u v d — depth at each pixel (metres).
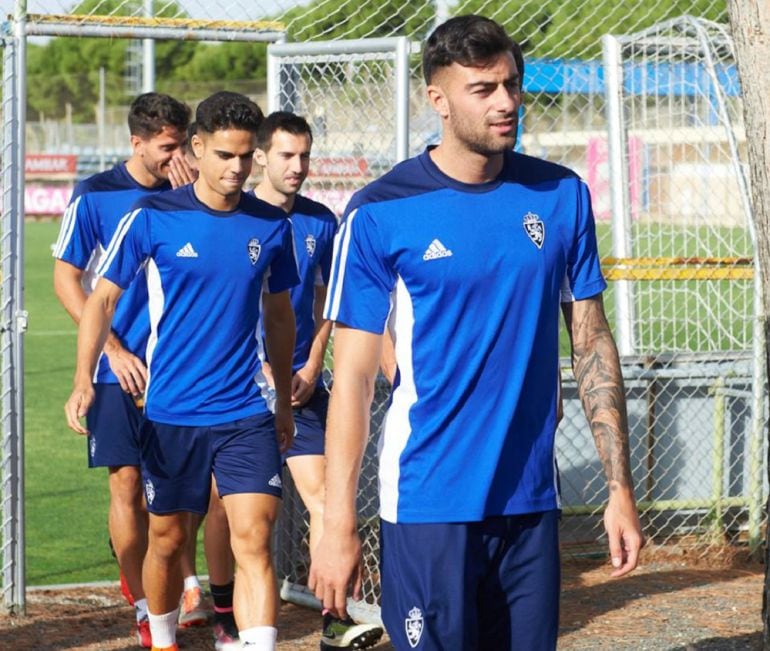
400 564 3.48
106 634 6.24
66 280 6.21
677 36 9.03
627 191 8.87
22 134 6.30
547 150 14.21
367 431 3.46
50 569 7.75
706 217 9.78
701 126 9.19
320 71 7.13
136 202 5.37
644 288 10.27
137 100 6.18
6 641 6.09
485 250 3.37
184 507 5.42
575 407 8.02
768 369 4.64
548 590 3.53
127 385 5.81
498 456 3.42
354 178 7.17
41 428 12.75
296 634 6.36
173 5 6.91
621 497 3.42
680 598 6.83
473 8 8.25
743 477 8.28
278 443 5.39
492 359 3.41
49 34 6.37
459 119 3.31
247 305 5.38
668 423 8.16
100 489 10.15
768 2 4.27
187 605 6.43
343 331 3.47
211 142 5.23
